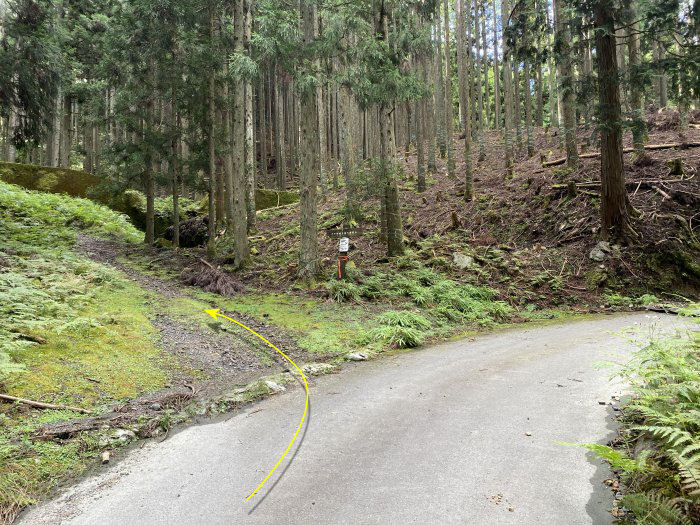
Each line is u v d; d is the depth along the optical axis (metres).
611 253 12.70
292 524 2.76
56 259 11.45
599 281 12.07
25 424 4.30
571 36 12.32
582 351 6.95
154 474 3.58
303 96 11.83
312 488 3.20
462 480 3.21
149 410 4.96
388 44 12.52
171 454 3.95
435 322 9.91
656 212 13.27
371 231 17.06
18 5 12.15
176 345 7.30
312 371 6.53
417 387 5.57
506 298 11.83
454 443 3.84
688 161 14.99
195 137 16.73
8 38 12.04
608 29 11.15
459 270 13.41
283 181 31.33
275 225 20.30
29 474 3.54
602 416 4.27
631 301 11.27
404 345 8.18
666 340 4.36
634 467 2.75
